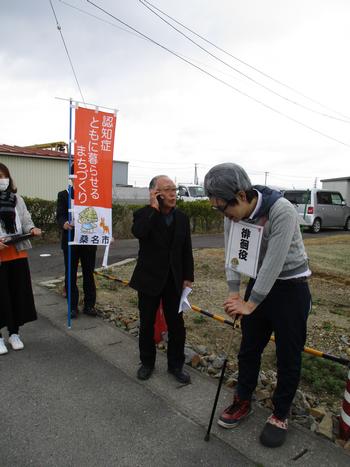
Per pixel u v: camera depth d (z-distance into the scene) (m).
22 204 3.77
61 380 3.13
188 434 2.50
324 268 7.50
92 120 4.06
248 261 2.34
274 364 3.50
